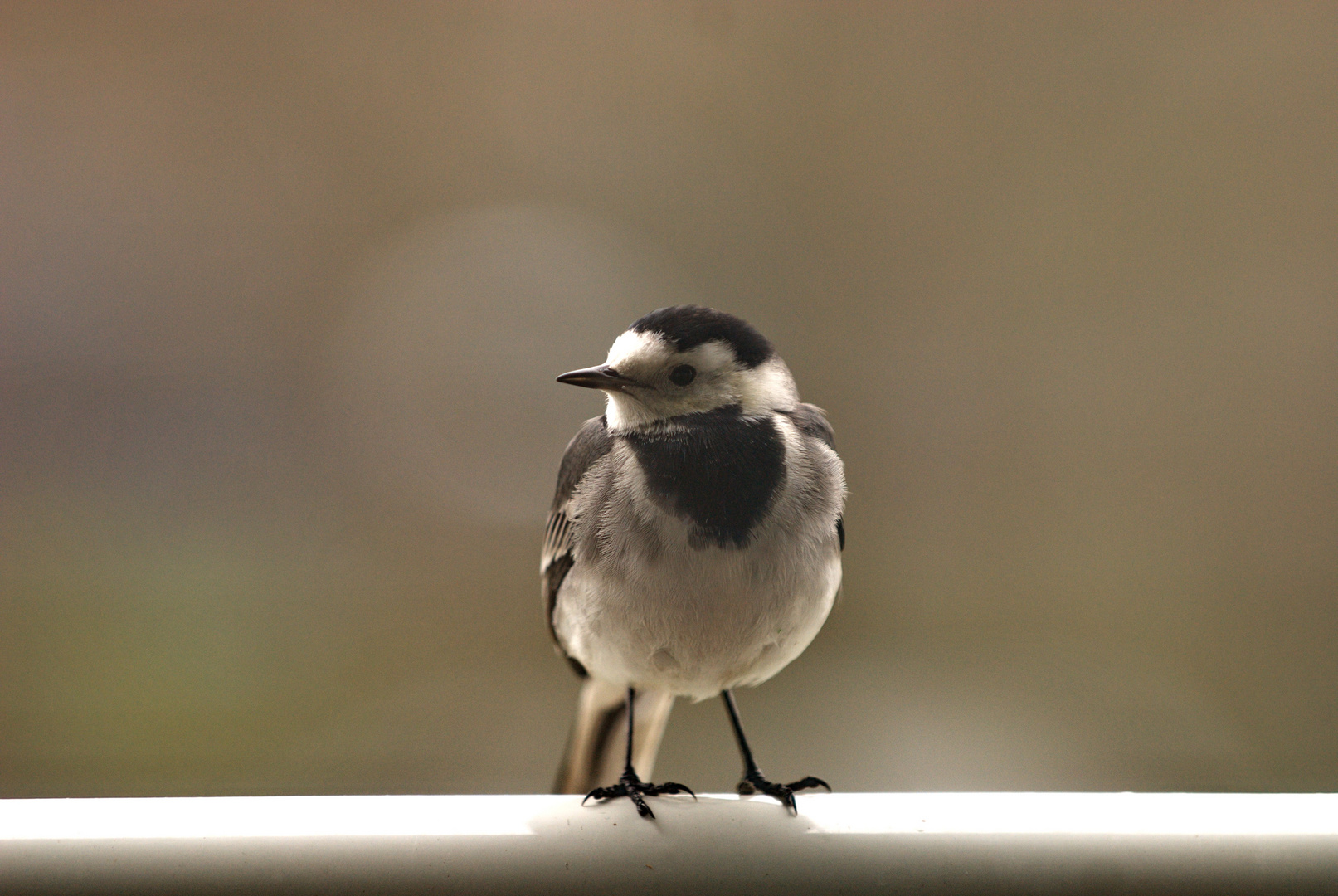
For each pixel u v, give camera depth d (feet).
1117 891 10.24
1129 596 15.23
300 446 16.63
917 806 10.28
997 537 15.85
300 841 10.25
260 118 17.13
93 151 16.94
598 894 10.25
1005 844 10.25
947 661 14.23
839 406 16.31
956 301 16.56
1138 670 13.88
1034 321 16.42
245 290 16.97
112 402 16.69
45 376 16.57
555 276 16.81
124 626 14.43
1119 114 16.57
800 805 10.28
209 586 15.34
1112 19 16.53
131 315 16.85
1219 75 16.39
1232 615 14.79
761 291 16.75
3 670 13.23
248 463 16.58
